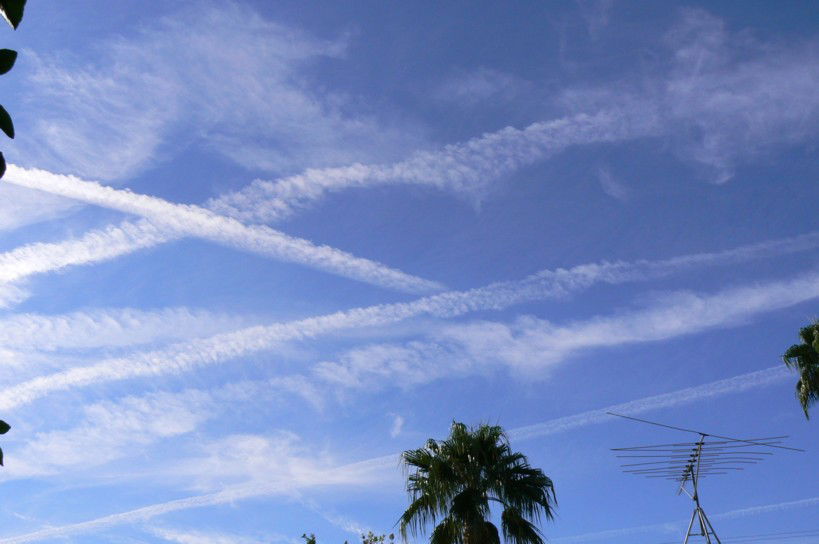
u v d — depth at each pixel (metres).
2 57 2.62
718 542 21.72
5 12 2.58
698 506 22.14
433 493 21.77
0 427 2.82
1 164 2.64
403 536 21.98
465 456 22.25
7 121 2.64
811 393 32.81
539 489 22.16
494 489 21.97
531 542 21.92
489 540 21.48
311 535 26.30
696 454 22.48
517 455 22.61
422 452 22.89
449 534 21.52
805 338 33.38
